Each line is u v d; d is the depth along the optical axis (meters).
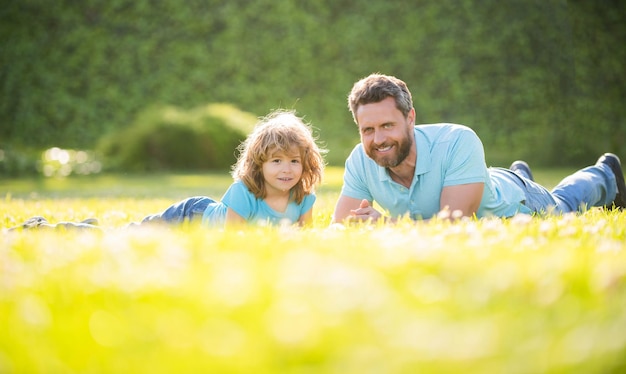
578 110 19.20
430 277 1.94
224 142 16.80
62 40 20.53
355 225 3.62
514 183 4.38
